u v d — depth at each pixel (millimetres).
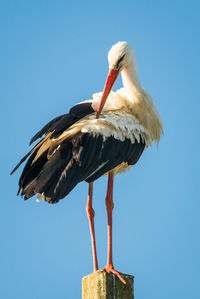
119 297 8359
